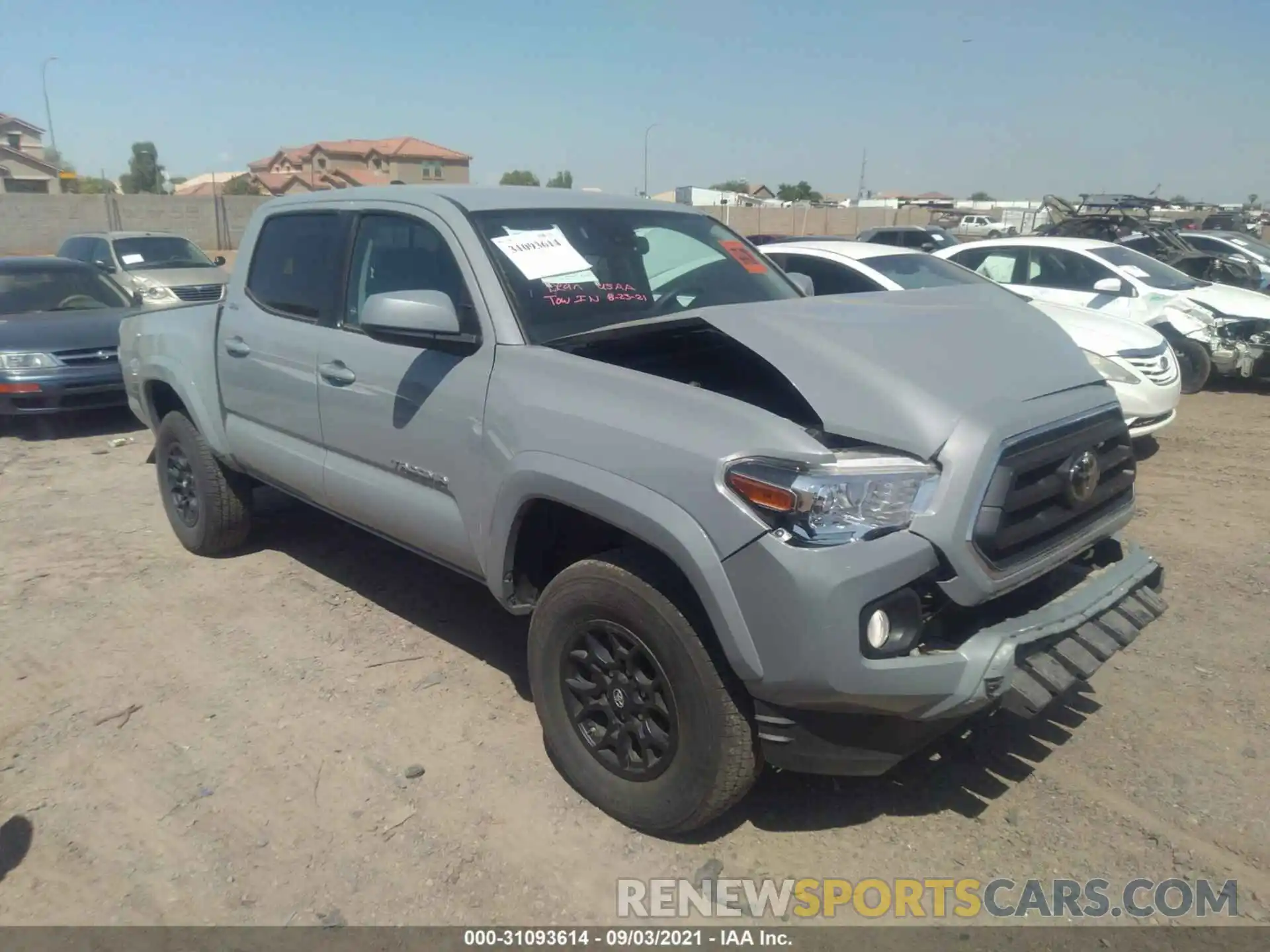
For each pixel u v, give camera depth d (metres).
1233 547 5.55
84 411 9.04
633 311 3.75
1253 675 4.07
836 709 2.64
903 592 2.60
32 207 37.28
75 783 3.42
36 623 4.68
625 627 2.96
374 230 4.10
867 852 3.04
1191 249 16.39
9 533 5.98
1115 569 3.21
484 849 3.06
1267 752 3.53
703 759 2.83
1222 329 10.14
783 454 2.61
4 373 8.14
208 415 5.01
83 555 5.59
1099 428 3.09
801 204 53.16
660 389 2.93
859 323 3.10
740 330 3.02
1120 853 3.02
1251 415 9.32
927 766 3.47
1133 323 7.88
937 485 2.65
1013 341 3.20
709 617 2.69
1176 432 8.61
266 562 5.42
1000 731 3.68
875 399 2.74
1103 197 19.23
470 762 3.51
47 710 3.90
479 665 4.22
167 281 14.17
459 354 3.54
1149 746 3.57
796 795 3.32
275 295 4.61
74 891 2.91
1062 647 2.84
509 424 3.24
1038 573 2.87
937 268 8.62
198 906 2.84
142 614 4.77
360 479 4.04
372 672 4.16
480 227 3.71
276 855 3.04
